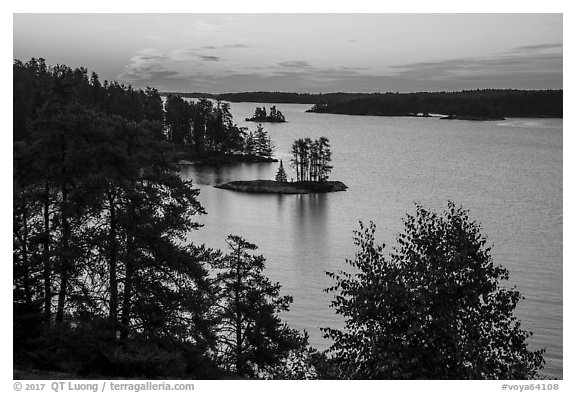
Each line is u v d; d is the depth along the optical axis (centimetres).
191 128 15488
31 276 1770
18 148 1805
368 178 11912
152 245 1783
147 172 1873
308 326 3506
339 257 5697
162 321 1748
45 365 1457
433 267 1174
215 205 8844
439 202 9000
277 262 5450
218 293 2245
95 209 1739
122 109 14088
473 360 1116
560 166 13925
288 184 10631
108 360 1476
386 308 1152
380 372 1125
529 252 5759
